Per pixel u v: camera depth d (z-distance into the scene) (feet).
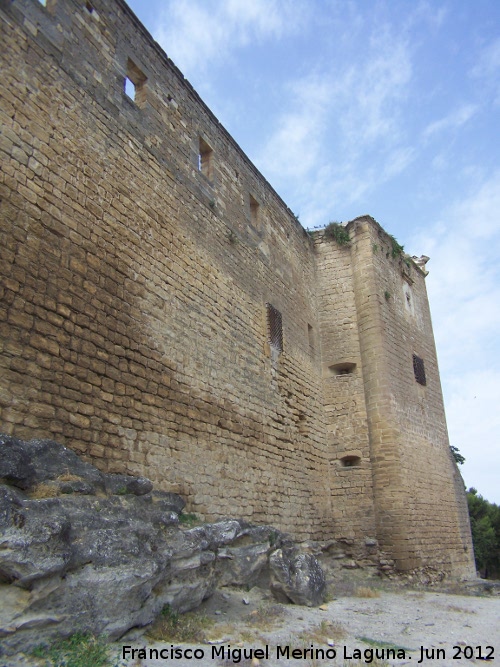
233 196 50.37
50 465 24.70
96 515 23.65
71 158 31.45
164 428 34.30
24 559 18.94
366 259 64.80
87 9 35.83
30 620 18.67
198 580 27.14
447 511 64.08
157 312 35.99
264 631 26.22
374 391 59.31
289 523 47.52
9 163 27.25
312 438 56.08
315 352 61.87
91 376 29.40
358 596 41.19
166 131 41.73
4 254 25.86
